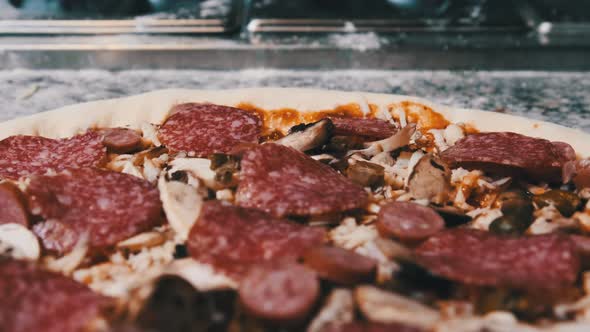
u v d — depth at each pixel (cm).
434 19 64
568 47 59
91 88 56
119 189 36
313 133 40
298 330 30
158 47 59
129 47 59
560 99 55
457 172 39
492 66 59
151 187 37
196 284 31
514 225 35
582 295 32
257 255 32
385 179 38
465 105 54
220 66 59
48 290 31
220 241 32
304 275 30
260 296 29
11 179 38
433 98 55
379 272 32
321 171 37
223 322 30
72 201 35
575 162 39
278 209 35
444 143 42
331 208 35
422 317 29
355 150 40
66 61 59
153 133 42
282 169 36
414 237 34
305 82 57
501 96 55
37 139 41
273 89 46
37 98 55
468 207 38
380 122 42
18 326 29
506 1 68
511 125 43
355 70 59
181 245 34
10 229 34
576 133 42
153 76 58
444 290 31
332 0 68
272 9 66
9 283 30
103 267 34
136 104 45
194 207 35
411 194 37
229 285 31
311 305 29
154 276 31
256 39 60
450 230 34
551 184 39
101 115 44
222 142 41
